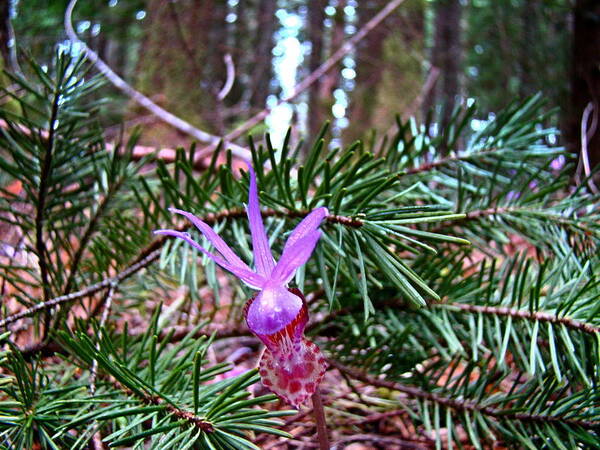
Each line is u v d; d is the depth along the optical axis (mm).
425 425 141
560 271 140
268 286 97
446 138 182
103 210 179
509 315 139
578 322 126
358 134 904
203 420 105
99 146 184
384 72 910
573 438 122
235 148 366
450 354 157
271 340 100
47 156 155
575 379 127
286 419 188
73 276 163
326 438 109
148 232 170
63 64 149
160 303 130
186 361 131
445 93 818
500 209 167
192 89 604
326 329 173
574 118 412
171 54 600
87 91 164
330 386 210
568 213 163
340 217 125
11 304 199
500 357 128
